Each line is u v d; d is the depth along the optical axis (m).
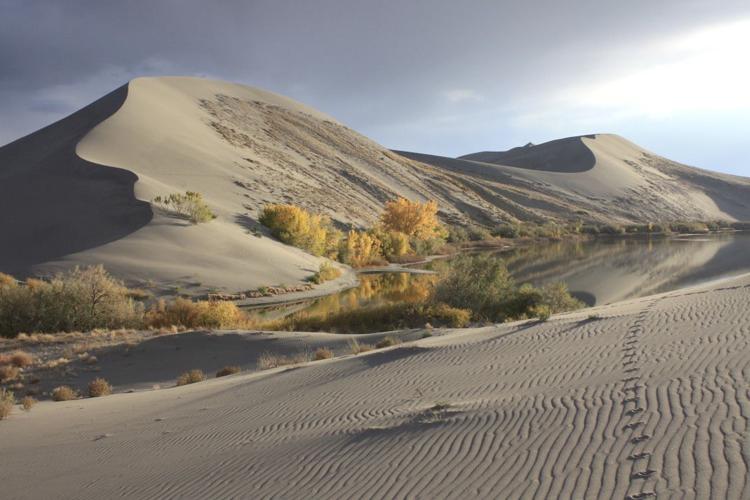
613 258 64.69
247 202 70.69
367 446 6.97
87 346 23.17
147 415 12.11
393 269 63.44
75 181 60.44
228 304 32.56
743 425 5.48
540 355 11.06
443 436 6.79
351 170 111.38
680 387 7.07
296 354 20.78
